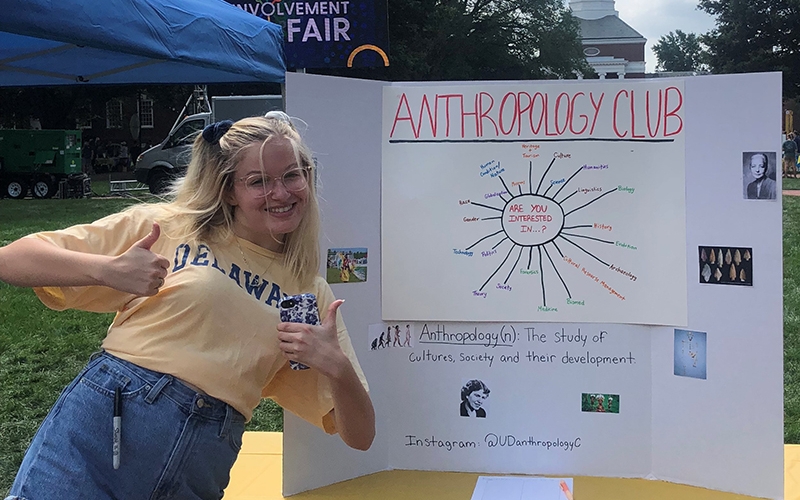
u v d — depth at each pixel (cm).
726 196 286
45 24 265
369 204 306
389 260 309
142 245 179
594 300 303
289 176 196
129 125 3422
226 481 200
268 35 439
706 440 296
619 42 4609
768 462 286
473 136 303
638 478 308
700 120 288
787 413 468
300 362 189
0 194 1778
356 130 301
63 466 172
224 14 400
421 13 2381
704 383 295
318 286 214
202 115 1655
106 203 1650
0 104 2573
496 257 305
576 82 297
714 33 3388
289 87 287
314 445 306
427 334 317
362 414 205
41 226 1267
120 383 180
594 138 298
